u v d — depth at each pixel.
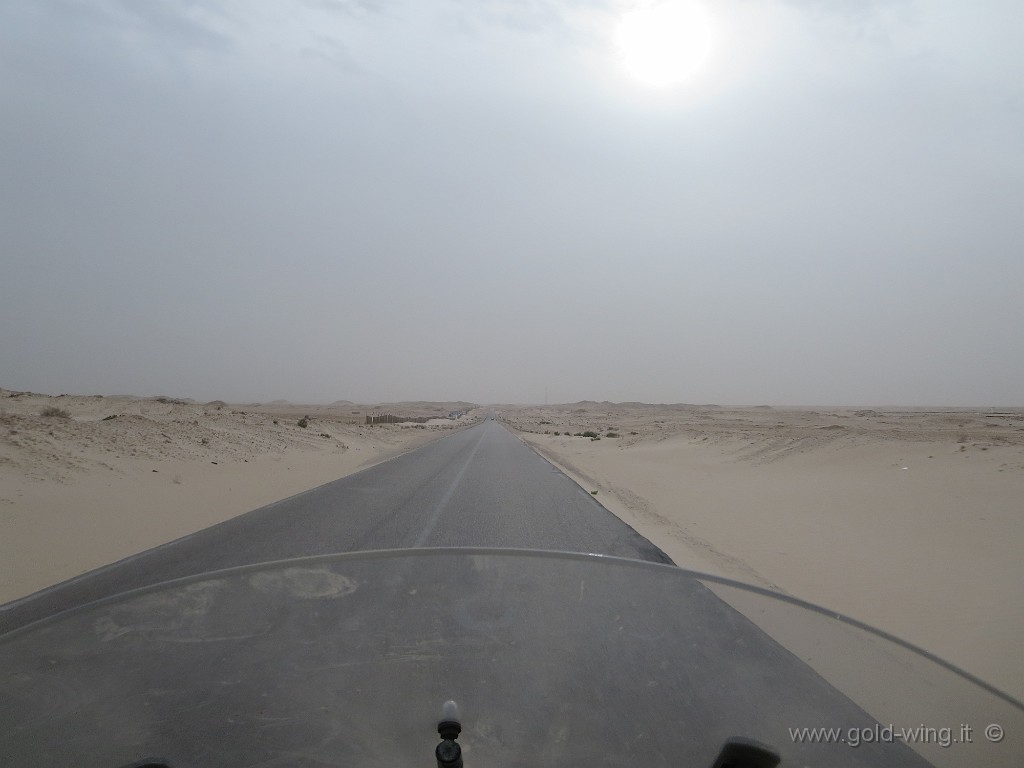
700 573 3.63
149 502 14.20
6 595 7.39
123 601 3.32
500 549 3.99
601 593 3.42
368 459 30.64
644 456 31.53
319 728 2.27
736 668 2.69
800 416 103.06
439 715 2.33
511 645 2.85
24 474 14.91
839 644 2.92
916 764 2.17
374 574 3.63
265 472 21.55
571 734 2.26
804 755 2.17
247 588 3.45
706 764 2.10
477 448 37.97
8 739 2.27
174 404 59.81
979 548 9.73
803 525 12.39
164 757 2.12
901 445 22.16
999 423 52.41
